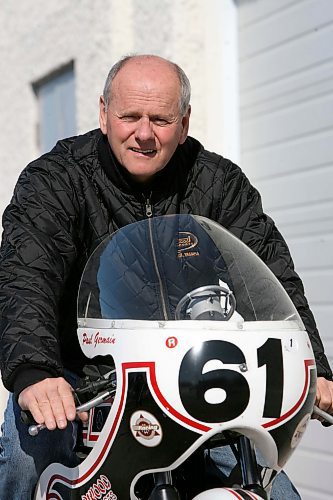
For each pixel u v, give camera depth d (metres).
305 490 6.91
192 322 2.94
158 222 3.32
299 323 3.18
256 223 3.94
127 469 2.97
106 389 3.02
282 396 2.93
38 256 3.44
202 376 2.84
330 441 6.67
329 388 3.31
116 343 2.98
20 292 3.29
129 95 3.57
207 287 3.05
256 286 3.20
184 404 2.84
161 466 2.91
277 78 7.44
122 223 3.76
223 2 7.90
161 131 3.60
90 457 3.10
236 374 2.86
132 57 3.69
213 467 3.34
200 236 3.29
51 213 3.60
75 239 3.72
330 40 6.87
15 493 3.60
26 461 3.51
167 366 2.87
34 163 3.81
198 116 7.96
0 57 10.90
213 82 7.90
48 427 2.83
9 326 3.18
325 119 6.92
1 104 10.89
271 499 3.54
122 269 3.19
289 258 3.90
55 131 9.88
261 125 7.63
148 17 8.28
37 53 10.02
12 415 3.63
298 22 7.20
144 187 3.76
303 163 7.16
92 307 3.17
